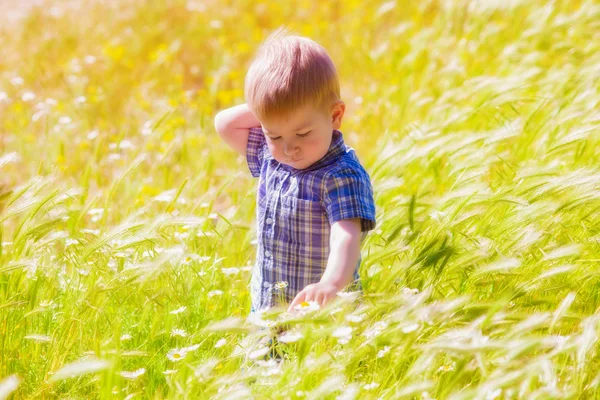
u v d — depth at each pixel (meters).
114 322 3.82
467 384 3.30
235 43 12.15
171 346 4.08
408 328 3.18
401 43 10.86
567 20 9.20
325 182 3.56
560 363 3.49
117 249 4.09
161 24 13.05
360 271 4.21
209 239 5.05
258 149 4.04
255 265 4.04
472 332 3.03
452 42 10.35
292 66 3.42
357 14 12.48
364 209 3.54
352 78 10.41
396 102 9.00
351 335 3.37
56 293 4.35
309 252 3.71
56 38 12.55
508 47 8.70
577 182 4.10
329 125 3.55
